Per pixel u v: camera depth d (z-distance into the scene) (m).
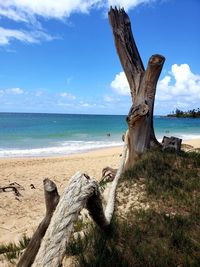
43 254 2.45
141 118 8.28
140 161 7.89
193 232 4.89
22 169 16.02
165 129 58.88
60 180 13.45
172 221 5.17
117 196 6.46
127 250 4.22
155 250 4.21
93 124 72.31
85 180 3.06
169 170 7.45
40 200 10.42
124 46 8.76
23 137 36.25
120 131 49.44
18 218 8.45
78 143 31.61
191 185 6.71
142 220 5.24
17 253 4.59
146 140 8.42
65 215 2.67
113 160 18.94
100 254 3.90
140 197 6.37
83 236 4.56
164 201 6.15
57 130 49.22
